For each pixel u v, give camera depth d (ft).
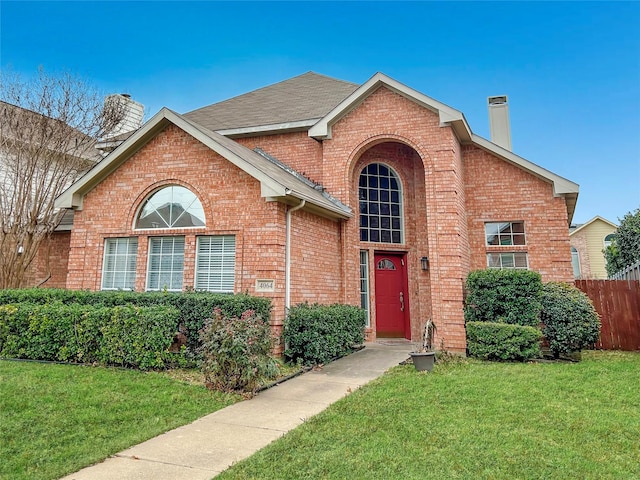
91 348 26.58
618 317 37.55
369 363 30.25
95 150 53.42
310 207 34.40
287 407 19.86
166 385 22.40
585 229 106.32
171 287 34.42
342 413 18.37
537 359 30.86
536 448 14.33
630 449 14.37
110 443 15.17
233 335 22.12
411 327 42.14
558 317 31.12
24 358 28.35
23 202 43.68
